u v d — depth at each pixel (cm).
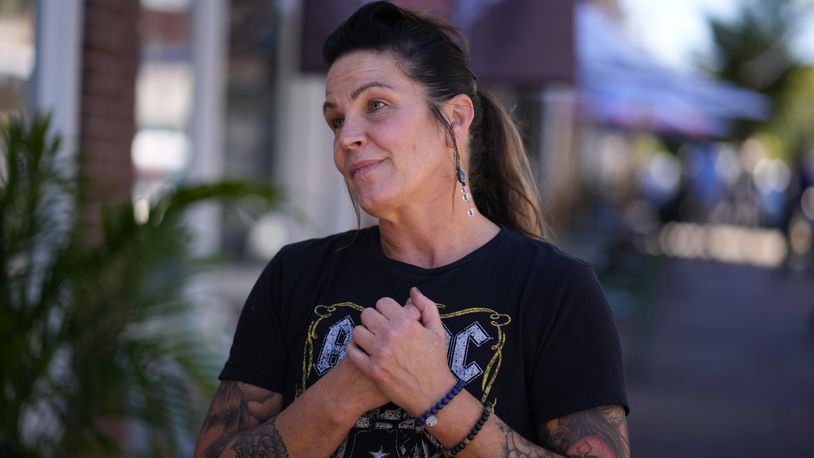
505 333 225
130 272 421
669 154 3234
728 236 3297
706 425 824
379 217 234
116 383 409
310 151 974
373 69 228
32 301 425
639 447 745
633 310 1056
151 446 472
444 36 239
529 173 272
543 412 223
